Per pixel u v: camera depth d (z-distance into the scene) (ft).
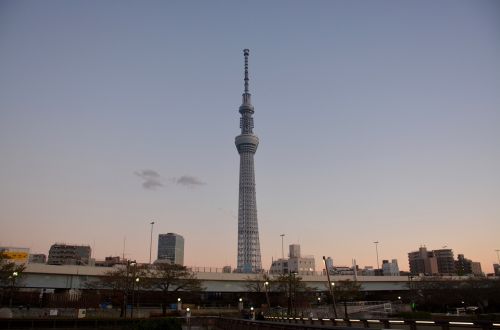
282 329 111.75
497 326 96.22
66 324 236.43
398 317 293.64
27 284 331.77
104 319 246.68
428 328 132.67
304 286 414.62
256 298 482.69
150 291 386.52
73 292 361.51
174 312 342.44
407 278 497.05
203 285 409.08
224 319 194.29
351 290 431.43
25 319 231.71
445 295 408.67
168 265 371.97
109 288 358.23
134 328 148.97
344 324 174.60
